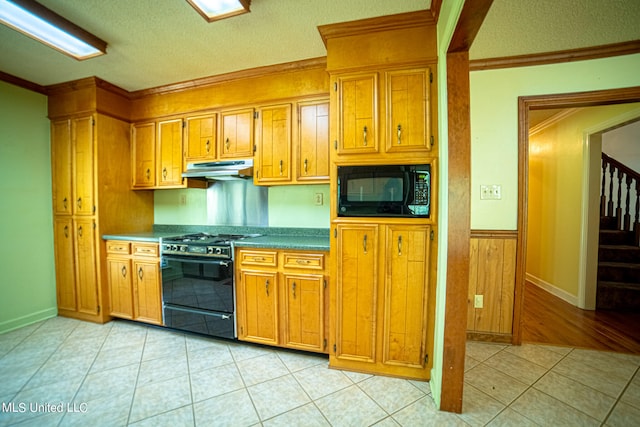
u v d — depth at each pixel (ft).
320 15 5.39
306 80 7.04
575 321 8.74
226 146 7.82
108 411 4.84
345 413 4.82
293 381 5.69
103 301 8.36
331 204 5.98
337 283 5.96
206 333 7.23
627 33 6.02
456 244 4.78
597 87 6.81
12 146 8.00
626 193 11.73
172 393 5.31
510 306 7.31
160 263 7.71
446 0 4.60
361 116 5.77
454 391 4.85
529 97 7.15
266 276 6.64
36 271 8.47
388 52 5.60
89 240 8.38
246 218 8.95
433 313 5.55
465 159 4.74
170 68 7.39
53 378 5.75
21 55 6.77
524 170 7.22
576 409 4.96
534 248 12.77
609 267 10.08
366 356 5.91
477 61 7.21
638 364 6.38
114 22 5.59
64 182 8.62
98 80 8.01
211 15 5.15
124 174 8.98
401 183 5.60
